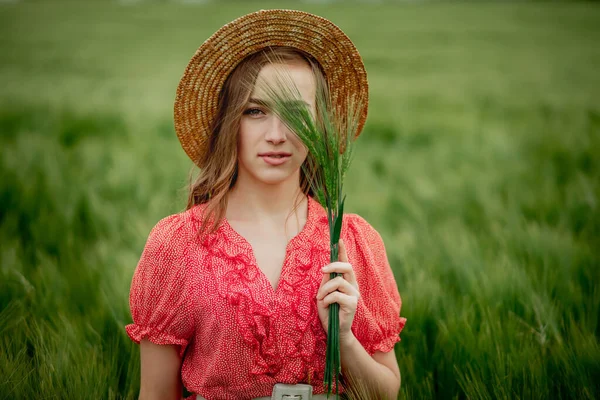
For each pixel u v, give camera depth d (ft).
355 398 6.04
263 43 5.92
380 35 107.76
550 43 97.19
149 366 6.08
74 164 23.16
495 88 57.72
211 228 5.82
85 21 130.11
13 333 8.41
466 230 15.52
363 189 20.81
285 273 5.74
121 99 47.42
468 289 10.75
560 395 7.66
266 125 5.63
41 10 146.10
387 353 6.33
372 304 6.23
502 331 8.68
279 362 5.66
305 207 6.31
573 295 9.96
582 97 48.91
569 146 25.98
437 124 37.52
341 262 5.54
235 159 5.84
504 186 20.81
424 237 13.79
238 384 5.71
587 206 15.79
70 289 10.87
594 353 7.97
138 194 19.02
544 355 8.15
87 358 7.86
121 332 8.65
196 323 5.81
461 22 124.57
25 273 11.32
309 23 5.94
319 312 5.65
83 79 62.85
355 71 6.31
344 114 6.44
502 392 7.34
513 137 31.37
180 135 6.28
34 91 50.96
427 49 91.97
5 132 31.58
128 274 11.15
